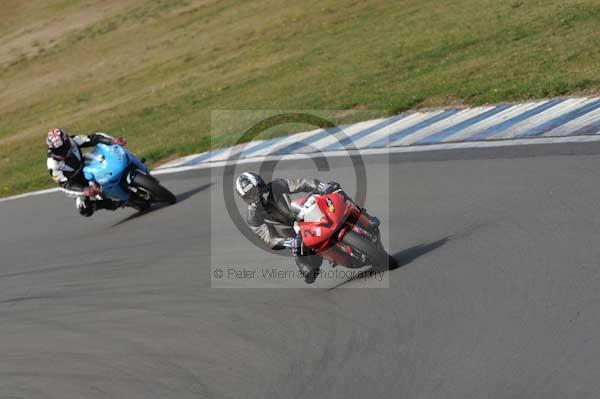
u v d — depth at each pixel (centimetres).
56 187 7425
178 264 3959
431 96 6400
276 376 2444
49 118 12800
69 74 15875
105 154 5266
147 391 2516
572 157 3997
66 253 4825
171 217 5062
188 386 2495
